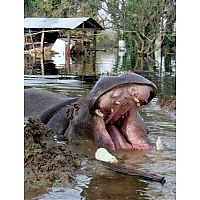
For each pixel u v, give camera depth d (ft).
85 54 137.80
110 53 142.82
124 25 143.43
